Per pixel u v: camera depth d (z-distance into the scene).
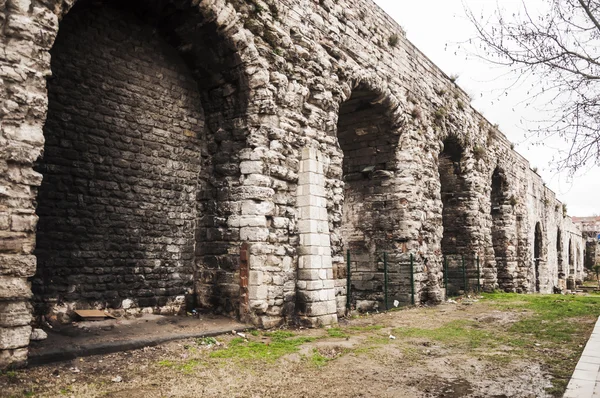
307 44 11.60
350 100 15.36
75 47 8.94
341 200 12.27
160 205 10.15
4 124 6.25
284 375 6.65
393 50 15.97
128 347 7.33
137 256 9.66
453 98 21.00
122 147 9.55
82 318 8.50
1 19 6.37
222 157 10.62
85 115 9.01
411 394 6.00
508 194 28.28
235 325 9.42
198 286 10.59
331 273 11.02
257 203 9.94
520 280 29.52
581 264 62.25
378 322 11.71
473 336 9.91
